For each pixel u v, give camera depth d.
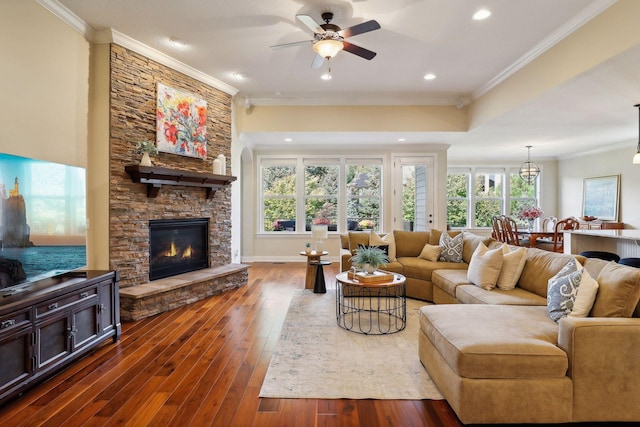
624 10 2.78
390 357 2.76
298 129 5.87
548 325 2.24
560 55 3.56
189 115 4.53
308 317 3.74
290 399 2.18
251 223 7.51
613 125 5.35
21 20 2.79
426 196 7.30
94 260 3.66
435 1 3.01
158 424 1.93
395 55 4.09
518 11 3.14
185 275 4.50
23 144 2.82
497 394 1.86
